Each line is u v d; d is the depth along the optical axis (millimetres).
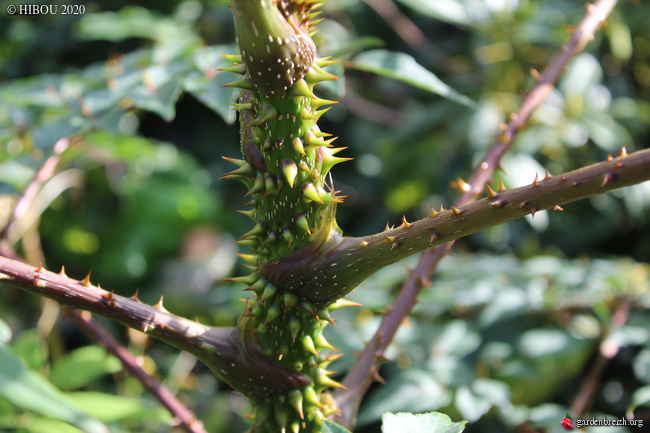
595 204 1152
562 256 1092
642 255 1146
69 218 1400
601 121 1120
